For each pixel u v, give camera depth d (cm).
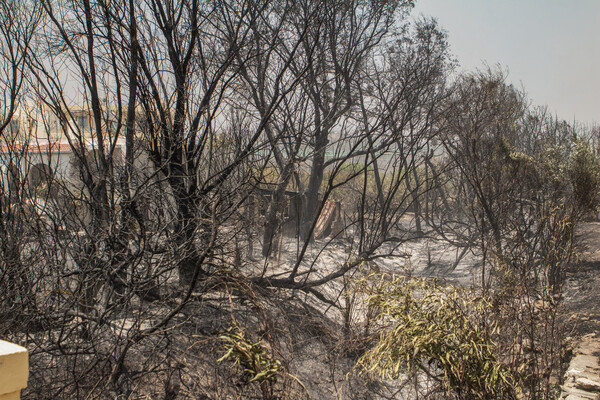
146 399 470
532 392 511
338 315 771
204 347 521
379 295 532
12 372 156
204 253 465
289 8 823
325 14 820
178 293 587
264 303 640
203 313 599
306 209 1370
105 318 514
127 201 543
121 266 534
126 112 646
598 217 1580
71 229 546
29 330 502
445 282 511
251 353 445
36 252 511
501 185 1007
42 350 468
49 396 438
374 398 551
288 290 805
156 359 522
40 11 587
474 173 991
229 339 450
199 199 642
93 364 450
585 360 596
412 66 1054
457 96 1130
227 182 688
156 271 538
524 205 1070
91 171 592
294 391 516
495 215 941
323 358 604
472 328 470
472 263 1173
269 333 498
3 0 559
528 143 1441
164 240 586
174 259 546
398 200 1567
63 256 534
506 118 1141
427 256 1296
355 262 748
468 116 1103
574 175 816
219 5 764
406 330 465
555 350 594
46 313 485
